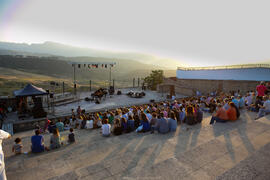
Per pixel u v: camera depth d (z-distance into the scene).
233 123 7.02
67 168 4.23
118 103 20.94
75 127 12.32
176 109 10.15
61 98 21.17
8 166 4.78
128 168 3.23
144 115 8.09
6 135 2.54
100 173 3.03
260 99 9.88
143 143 5.88
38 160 5.08
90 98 22.61
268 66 23.83
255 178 2.60
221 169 2.98
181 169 2.96
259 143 4.14
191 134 5.47
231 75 27.31
